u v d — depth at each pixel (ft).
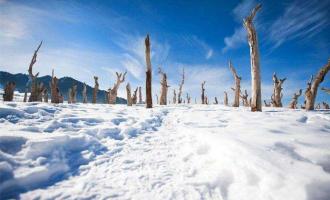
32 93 57.98
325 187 9.13
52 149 12.08
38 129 15.25
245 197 9.82
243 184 10.55
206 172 11.96
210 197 10.15
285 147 13.11
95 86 73.51
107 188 10.11
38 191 9.43
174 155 14.29
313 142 13.71
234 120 23.93
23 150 11.31
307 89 43.52
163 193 10.06
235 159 12.08
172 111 32.60
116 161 12.85
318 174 9.87
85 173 11.27
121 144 15.51
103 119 20.99
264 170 10.57
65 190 9.69
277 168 10.53
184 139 17.07
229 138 14.64
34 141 11.86
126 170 11.89
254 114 27.73
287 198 8.92
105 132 17.13
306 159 11.72
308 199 8.64
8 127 14.73
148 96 38.11
